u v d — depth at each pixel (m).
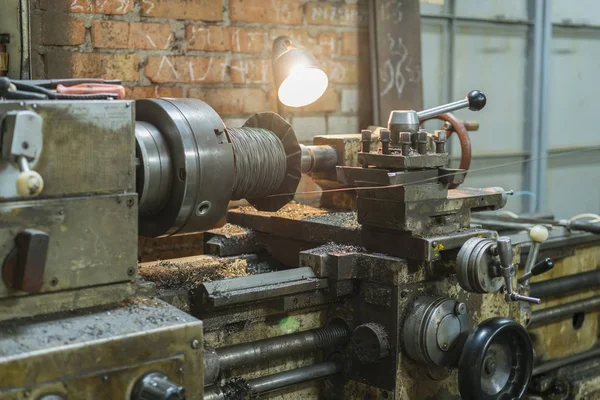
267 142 1.83
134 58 2.23
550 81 3.18
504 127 3.04
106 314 1.33
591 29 3.23
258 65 2.45
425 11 2.79
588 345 2.57
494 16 2.99
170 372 1.29
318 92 2.11
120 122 1.35
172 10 2.27
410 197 1.71
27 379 1.14
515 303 2.00
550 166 3.08
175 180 1.56
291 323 1.81
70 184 1.30
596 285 2.47
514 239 2.11
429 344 1.71
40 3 2.04
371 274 1.76
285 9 2.47
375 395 1.80
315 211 2.12
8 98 1.31
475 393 1.67
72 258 1.32
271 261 2.08
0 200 1.23
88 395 1.20
